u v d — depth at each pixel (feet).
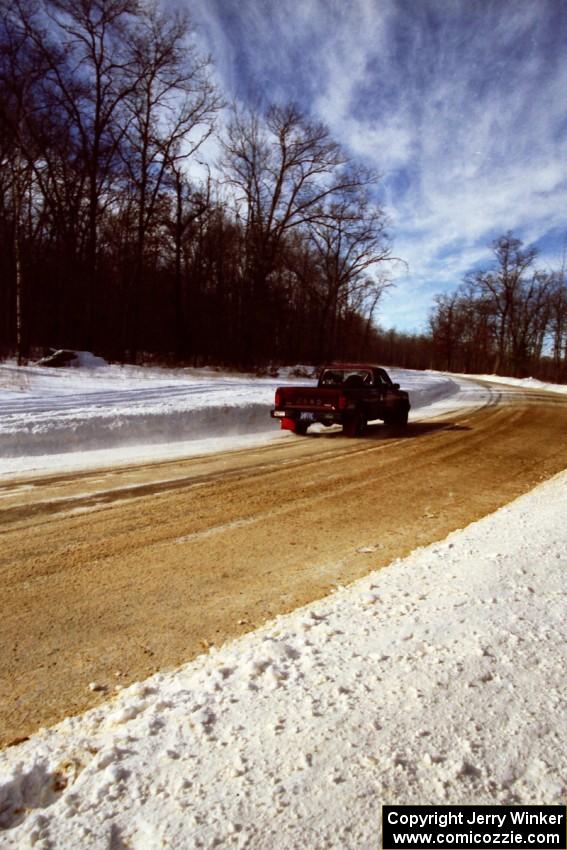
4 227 82.84
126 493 18.80
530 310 182.29
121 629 9.11
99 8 73.05
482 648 6.94
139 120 84.17
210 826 4.30
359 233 112.37
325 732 5.42
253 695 6.34
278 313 107.24
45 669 7.85
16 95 65.72
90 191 81.56
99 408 34.91
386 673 6.54
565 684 6.10
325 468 24.38
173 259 107.24
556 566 10.11
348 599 9.59
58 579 11.24
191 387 52.34
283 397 35.99
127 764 5.17
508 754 5.01
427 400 69.62
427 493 19.88
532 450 30.89
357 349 195.42
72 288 83.46
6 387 42.57
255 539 14.10
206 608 9.93
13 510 16.42
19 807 4.95
